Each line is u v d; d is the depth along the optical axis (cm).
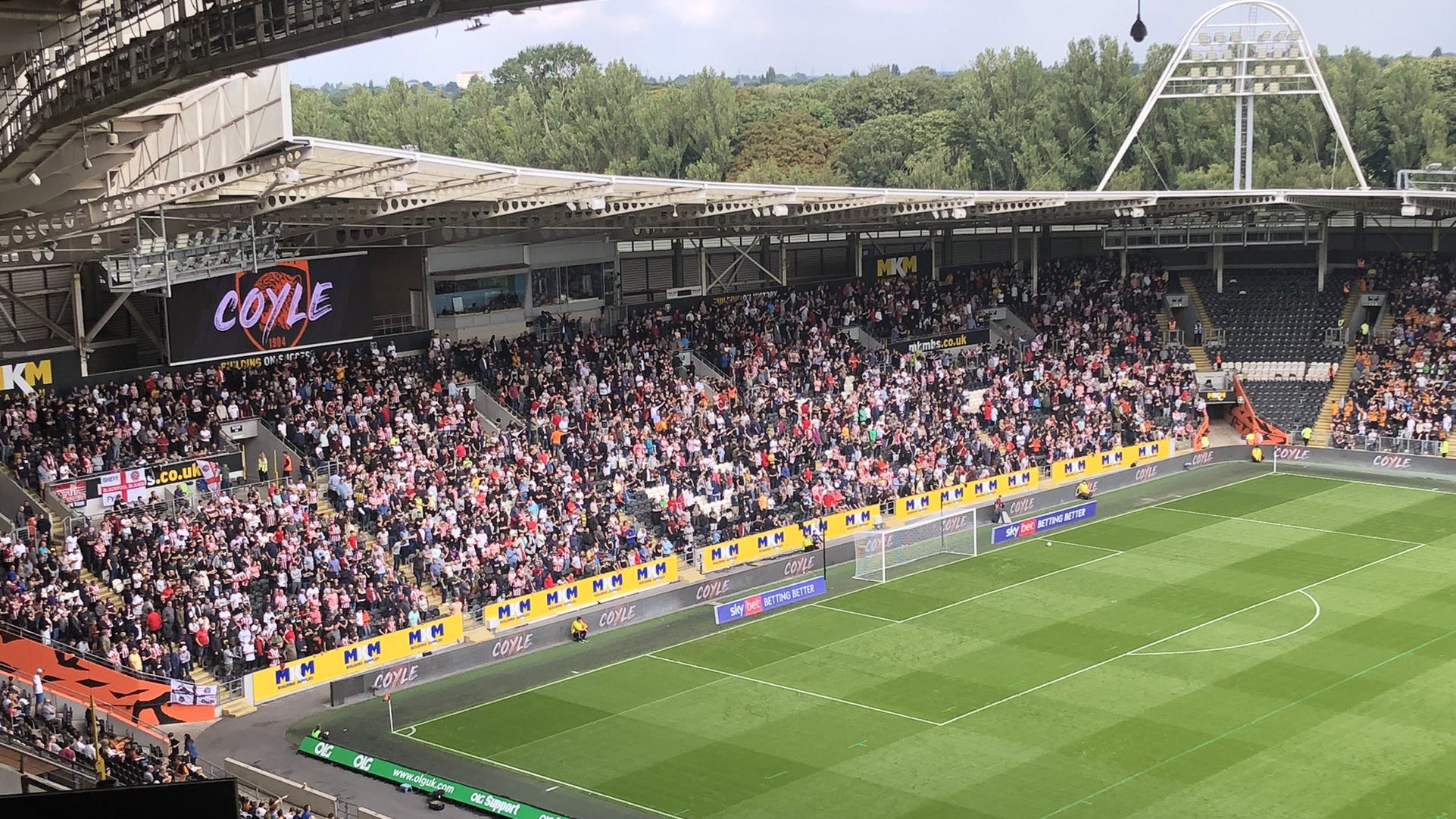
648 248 9119
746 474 7312
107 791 2152
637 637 5969
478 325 8131
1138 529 7375
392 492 6297
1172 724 4875
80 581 5262
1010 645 5700
